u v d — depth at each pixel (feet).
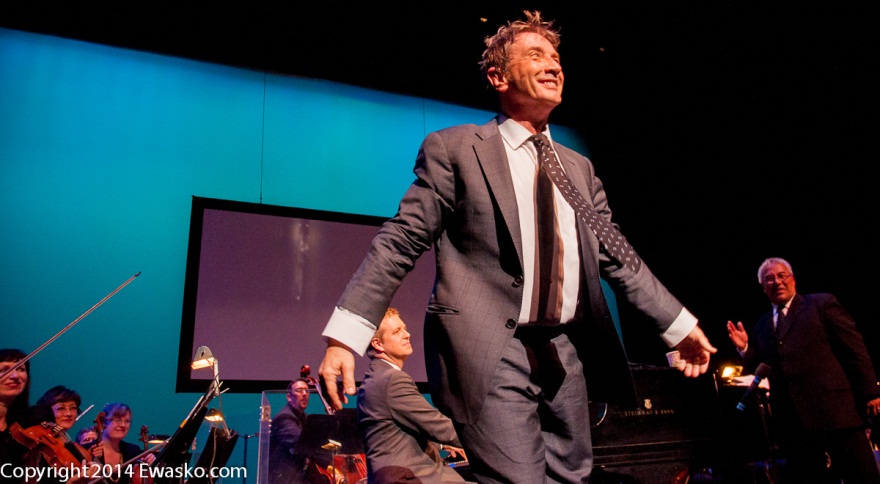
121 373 15.10
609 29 16.62
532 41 4.72
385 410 7.82
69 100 16.14
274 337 16.67
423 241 4.19
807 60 15.08
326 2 16.35
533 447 3.87
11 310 14.52
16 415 8.98
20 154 15.38
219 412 10.25
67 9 15.97
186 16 16.62
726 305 17.69
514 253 4.06
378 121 19.48
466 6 16.37
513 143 4.52
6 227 14.90
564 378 4.16
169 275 16.12
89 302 15.23
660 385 9.02
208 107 17.53
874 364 14.53
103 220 15.80
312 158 18.38
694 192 18.52
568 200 4.34
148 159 16.56
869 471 10.25
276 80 18.49
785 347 11.00
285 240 17.46
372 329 3.82
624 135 20.65
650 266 19.70
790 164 16.08
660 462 8.55
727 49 15.97
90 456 10.16
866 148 14.44
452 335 3.97
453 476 8.07
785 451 11.08
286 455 10.70
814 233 15.65
